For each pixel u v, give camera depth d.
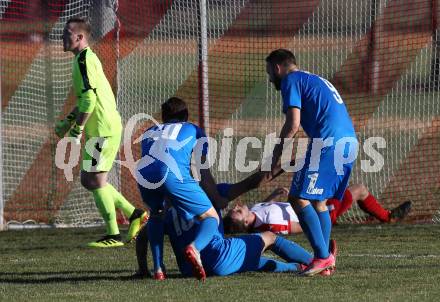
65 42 24.91
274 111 51.81
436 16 44.56
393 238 26.86
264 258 20.66
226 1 46.22
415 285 18.75
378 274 20.30
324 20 67.19
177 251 20.19
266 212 26.84
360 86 57.38
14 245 27.22
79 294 18.33
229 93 55.78
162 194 19.55
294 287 18.67
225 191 20.61
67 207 33.81
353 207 32.62
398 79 54.88
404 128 46.06
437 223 29.88
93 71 24.75
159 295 17.98
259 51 57.19
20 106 46.06
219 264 19.83
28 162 39.41
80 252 25.44
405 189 35.31
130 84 40.88
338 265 21.80
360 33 56.53
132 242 26.95
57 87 44.31
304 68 61.53
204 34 33.62
